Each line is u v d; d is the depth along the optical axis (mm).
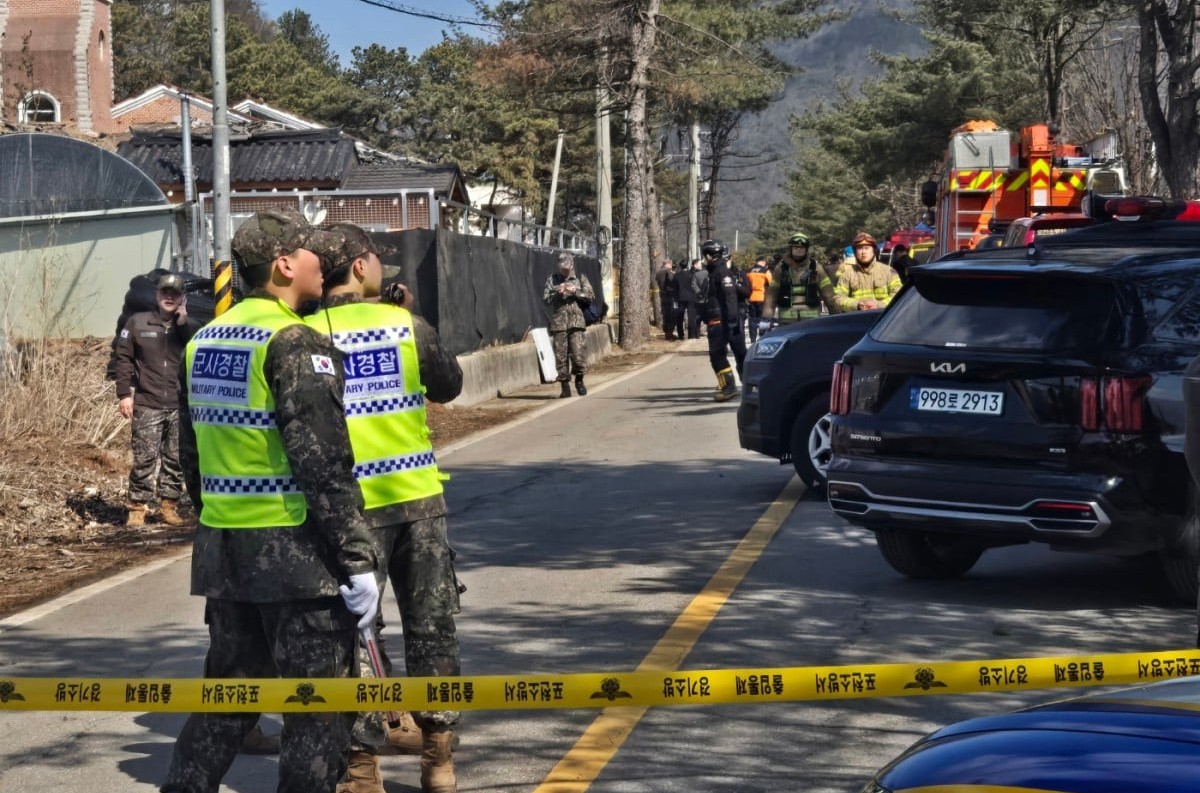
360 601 4094
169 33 90625
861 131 53250
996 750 2775
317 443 4055
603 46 32250
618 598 8023
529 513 11031
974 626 7254
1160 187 31078
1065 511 7270
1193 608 7570
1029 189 19547
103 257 19219
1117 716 2826
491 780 5258
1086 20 30234
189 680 4109
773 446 11094
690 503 11203
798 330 11039
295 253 4270
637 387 22344
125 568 9680
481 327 21656
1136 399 7215
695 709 6059
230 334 4215
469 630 7355
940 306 7938
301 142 36281
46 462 12609
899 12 49781
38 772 5477
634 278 32719
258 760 5586
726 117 80125
